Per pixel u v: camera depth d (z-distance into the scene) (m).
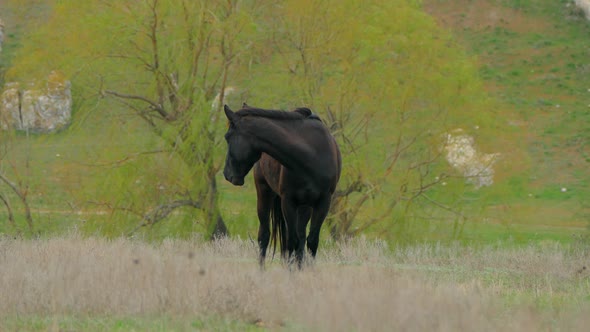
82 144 100.12
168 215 98.25
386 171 100.38
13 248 53.62
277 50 103.31
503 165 101.75
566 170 175.75
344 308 31.78
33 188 108.12
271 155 45.03
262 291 35.47
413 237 98.62
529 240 112.12
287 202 46.78
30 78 103.12
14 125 114.44
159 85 99.75
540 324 31.56
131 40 97.44
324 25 102.00
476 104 101.75
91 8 98.06
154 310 33.38
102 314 33.03
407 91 100.31
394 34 100.00
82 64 97.56
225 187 109.12
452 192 101.00
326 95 101.38
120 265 42.06
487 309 33.69
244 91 101.56
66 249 52.78
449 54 103.56
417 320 30.66
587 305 36.94
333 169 46.56
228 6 101.31
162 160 99.25
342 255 66.88
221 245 72.38
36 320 31.48
